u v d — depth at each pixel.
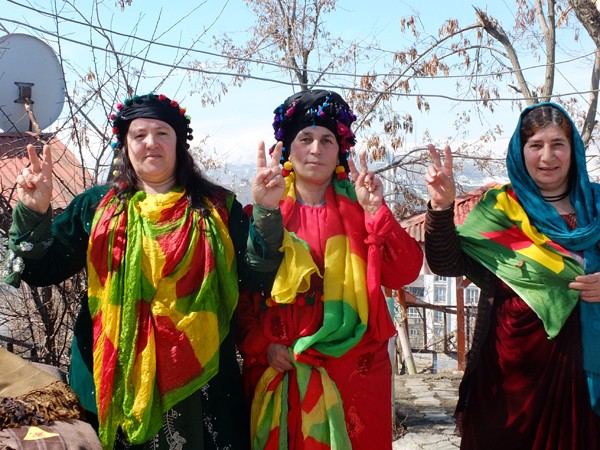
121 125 3.30
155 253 3.07
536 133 3.36
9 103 6.27
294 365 3.26
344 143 3.55
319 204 3.53
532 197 3.39
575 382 3.23
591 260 3.31
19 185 3.06
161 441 3.05
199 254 3.12
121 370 3.02
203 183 3.34
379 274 3.34
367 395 3.32
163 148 3.23
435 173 3.34
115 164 3.35
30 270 3.19
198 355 3.04
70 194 5.77
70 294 5.36
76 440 2.64
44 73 6.34
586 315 3.25
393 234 3.36
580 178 3.38
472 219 3.53
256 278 3.29
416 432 6.09
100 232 3.15
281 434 3.24
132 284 3.04
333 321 3.25
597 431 3.22
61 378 3.20
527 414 3.29
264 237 3.14
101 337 3.05
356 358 3.33
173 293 3.06
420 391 7.96
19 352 5.66
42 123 6.38
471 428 3.46
